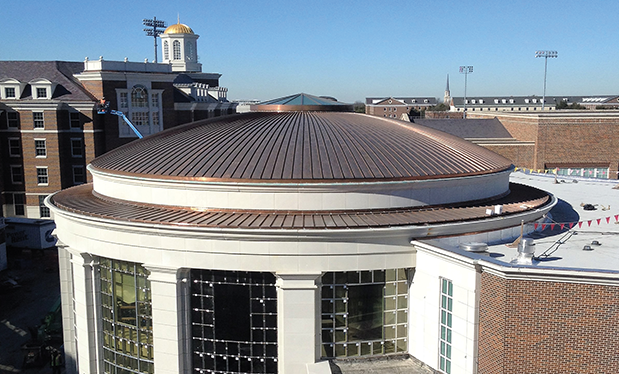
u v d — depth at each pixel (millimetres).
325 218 31328
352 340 31188
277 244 29328
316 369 29562
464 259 27141
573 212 43906
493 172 37438
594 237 35156
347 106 45406
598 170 97000
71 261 35812
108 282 33938
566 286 24859
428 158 35969
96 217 32094
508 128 105438
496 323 25953
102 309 34750
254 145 35375
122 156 38562
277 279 29906
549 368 25359
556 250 32000
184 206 33344
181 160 34812
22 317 55188
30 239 74062
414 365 30875
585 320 24859
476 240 32094
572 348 25109
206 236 29531
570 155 96688
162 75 99062
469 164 36844
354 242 29672
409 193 33531
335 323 30922
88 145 87875
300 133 37031
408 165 34438
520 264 27219
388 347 31672
